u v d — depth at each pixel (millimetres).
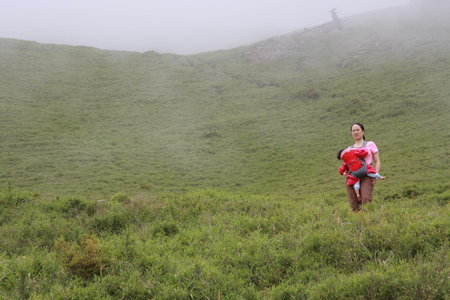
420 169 20656
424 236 5336
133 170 26906
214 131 37000
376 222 6332
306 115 39375
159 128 38594
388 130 30875
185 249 6516
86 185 22797
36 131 34156
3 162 26672
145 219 9336
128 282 4648
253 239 6672
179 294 4414
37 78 51375
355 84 45750
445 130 27094
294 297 4332
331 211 8719
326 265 5254
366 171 8219
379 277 4164
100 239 7562
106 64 63094
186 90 52219
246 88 52812
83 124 38438
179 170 27484
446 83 38219
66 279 5000
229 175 26453
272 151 31031
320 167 25734
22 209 10328
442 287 3834
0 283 4883
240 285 4742
